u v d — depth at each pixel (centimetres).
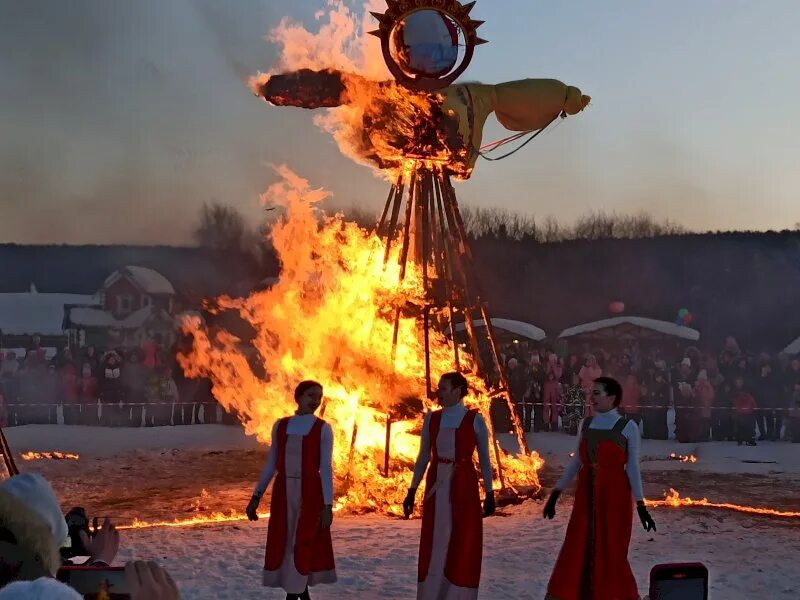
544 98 1466
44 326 4422
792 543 1079
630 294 4453
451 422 781
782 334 4141
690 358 2886
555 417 2566
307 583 773
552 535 1116
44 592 204
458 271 1426
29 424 2639
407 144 1350
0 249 5303
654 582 406
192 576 905
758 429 2530
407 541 1081
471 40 1320
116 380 2666
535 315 4569
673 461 1969
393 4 1299
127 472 1794
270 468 792
